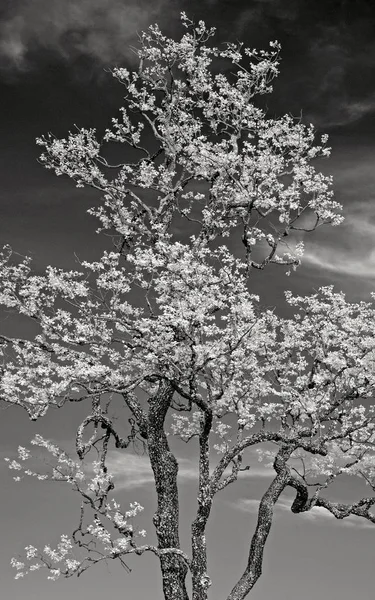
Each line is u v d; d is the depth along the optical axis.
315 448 14.45
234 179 15.62
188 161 17.30
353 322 14.73
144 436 15.61
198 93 17.73
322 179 15.95
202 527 13.64
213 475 13.90
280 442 15.14
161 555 14.46
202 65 17.53
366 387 14.30
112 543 13.61
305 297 15.37
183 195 17.06
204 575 13.41
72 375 13.39
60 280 14.47
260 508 14.89
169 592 14.30
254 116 16.95
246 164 16.06
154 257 13.70
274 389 14.77
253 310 13.68
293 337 15.38
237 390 14.82
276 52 16.97
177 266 13.34
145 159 17.30
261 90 17.05
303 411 14.66
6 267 14.45
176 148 17.52
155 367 14.30
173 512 14.95
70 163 17.00
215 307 13.62
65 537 13.42
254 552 14.53
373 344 14.02
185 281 13.47
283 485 15.11
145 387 16.06
